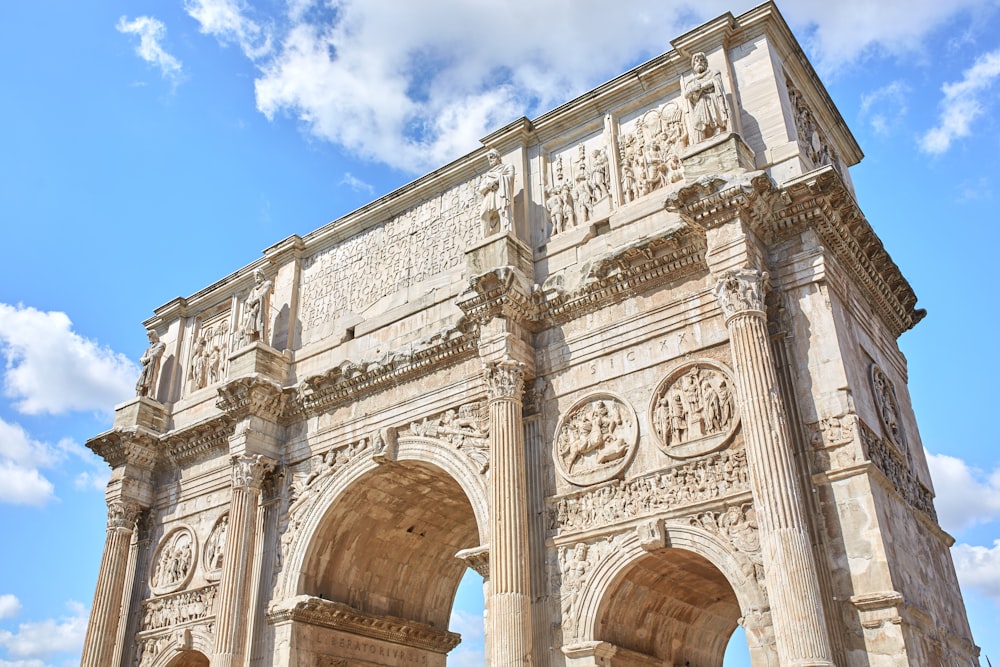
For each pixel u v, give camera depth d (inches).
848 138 1088.8
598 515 826.2
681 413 818.2
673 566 813.9
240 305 1306.6
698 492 776.3
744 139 891.4
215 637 1004.6
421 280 1103.6
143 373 1316.4
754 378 738.2
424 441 993.5
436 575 1229.7
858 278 893.8
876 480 727.1
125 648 1173.1
